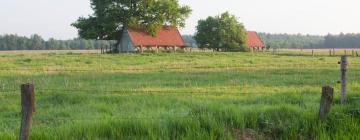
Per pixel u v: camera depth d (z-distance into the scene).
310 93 19.62
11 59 50.56
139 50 79.38
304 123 10.84
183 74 31.94
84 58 53.66
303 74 31.41
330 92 10.80
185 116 11.31
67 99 17.80
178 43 86.31
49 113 15.02
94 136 10.10
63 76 29.89
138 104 16.52
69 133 10.13
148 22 81.62
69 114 14.73
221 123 10.76
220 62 48.94
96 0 80.56
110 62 48.16
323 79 27.27
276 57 61.62
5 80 26.56
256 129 10.84
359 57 63.16
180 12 84.94
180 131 10.42
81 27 80.31
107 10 79.88
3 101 18.12
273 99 16.80
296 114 11.58
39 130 10.27
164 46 83.88
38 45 176.12
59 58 53.09
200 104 15.08
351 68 37.09
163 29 87.75
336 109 11.91
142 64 45.69
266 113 11.56
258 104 15.27
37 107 16.30
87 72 33.66
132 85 24.41
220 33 90.19
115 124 10.70
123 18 80.25
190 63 46.84
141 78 28.78
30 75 30.36
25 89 8.72
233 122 11.00
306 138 10.43
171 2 82.69
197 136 9.95
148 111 14.08
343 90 13.47
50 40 180.75
